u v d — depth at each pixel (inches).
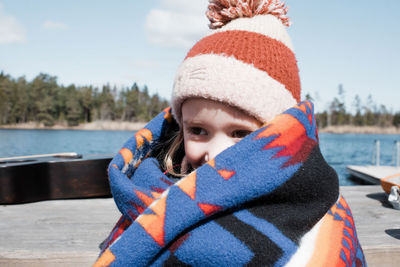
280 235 29.0
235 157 30.4
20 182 88.0
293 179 30.3
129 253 29.9
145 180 39.1
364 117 3440.0
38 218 78.4
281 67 34.5
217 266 28.5
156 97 3464.6
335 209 35.8
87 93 3191.4
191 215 29.4
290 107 35.3
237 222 29.9
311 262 28.5
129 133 2420.0
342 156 1016.9
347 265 30.5
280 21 39.3
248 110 32.3
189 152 36.6
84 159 94.9
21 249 60.4
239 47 33.9
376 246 63.2
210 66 33.0
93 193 95.0
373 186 123.5
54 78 3080.7
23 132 2187.5
